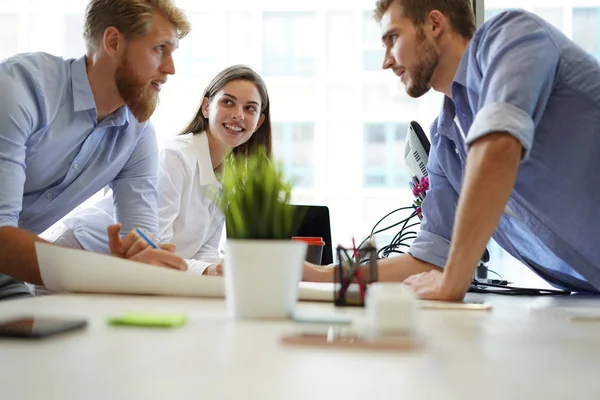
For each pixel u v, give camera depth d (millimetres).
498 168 1114
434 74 1663
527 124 1147
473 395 393
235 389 400
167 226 2094
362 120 3061
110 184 2033
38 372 446
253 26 3078
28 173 1801
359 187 3061
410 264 1613
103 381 419
